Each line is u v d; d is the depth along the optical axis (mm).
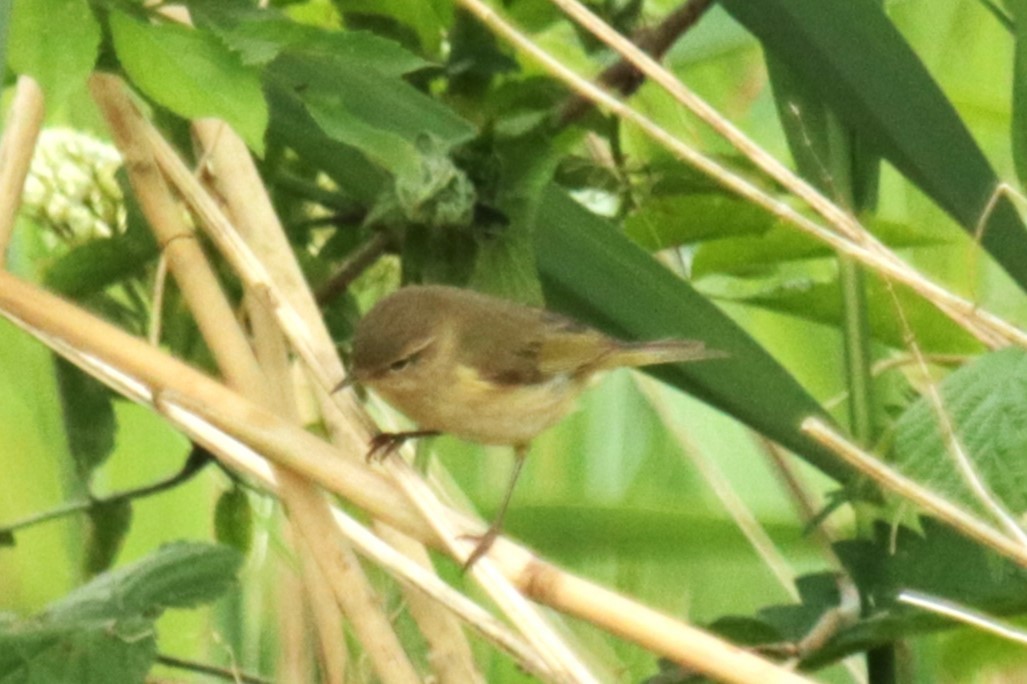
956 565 8094
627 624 6793
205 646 9578
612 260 8773
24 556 9828
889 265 7926
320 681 8742
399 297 8656
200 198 7625
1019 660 9039
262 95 6031
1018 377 7590
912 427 7574
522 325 8883
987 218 8617
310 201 8938
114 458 10133
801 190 8016
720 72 11523
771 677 6645
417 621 8164
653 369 9000
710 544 10172
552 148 8453
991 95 11273
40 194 8523
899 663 8805
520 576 6961
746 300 9625
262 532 9375
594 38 9352
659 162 9211
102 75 7520
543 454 10992
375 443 8172
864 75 8602
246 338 7473
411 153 6594
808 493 10422
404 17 8781
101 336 6953
